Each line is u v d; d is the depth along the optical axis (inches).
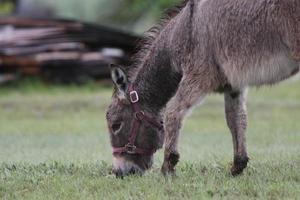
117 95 1043.9
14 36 2797.7
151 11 3804.1
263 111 2165.4
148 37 1060.5
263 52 955.3
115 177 1029.8
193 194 907.4
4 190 975.0
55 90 2669.8
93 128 1900.8
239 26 960.9
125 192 931.3
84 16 3860.7
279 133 1697.8
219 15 971.3
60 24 2856.8
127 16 3870.6
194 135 1722.4
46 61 2755.9
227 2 968.3
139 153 1044.5
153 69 1041.5
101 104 2321.6
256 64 959.6
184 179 987.9
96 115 2155.5
